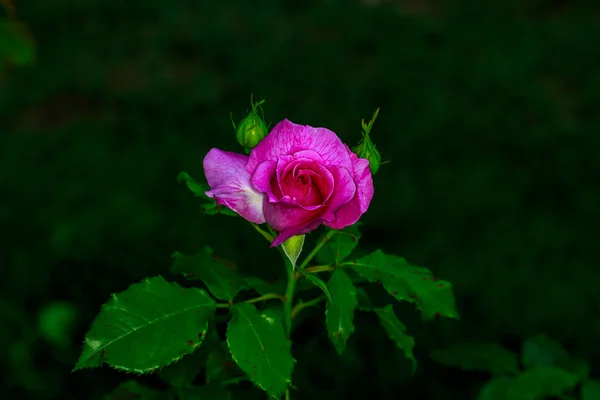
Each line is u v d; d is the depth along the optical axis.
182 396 1.48
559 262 3.81
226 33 6.58
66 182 4.40
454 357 1.81
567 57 6.27
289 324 1.36
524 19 7.30
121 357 1.11
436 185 4.43
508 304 3.48
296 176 1.11
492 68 5.95
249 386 1.74
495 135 4.96
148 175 4.46
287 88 5.68
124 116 5.29
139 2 7.20
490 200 4.28
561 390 1.67
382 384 2.73
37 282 3.48
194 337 1.16
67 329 3.18
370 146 1.22
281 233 1.11
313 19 7.21
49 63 6.11
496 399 1.70
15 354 3.04
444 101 5.47
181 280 3.43
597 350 3.17
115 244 3.81
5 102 5.46
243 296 1.53
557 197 4.37
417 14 7.58
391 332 1.40
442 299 1.28
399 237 3.96
